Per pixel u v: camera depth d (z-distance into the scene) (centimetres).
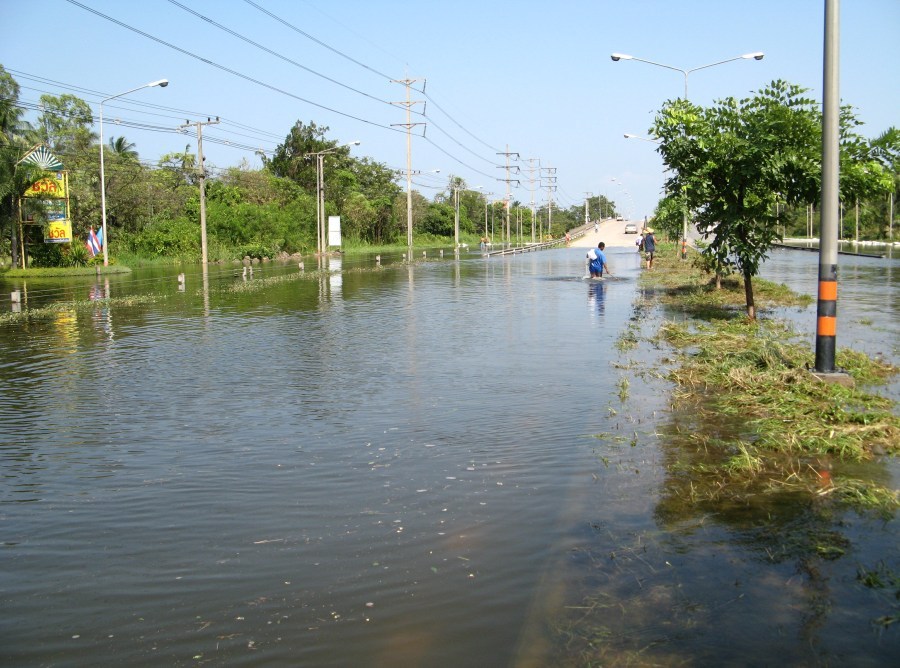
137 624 386
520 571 430
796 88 1384
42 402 911
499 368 1080
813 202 1430
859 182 1346
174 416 830
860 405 788
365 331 1516
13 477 627
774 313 1673
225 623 384
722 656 338
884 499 526
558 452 664
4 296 2667
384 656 350
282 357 1212
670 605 384
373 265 4631
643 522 496
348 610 393
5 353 1309
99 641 370
